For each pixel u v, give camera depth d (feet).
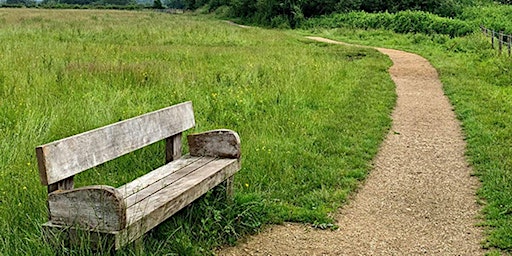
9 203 14.90
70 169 12.25
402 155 24.89
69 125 23.52
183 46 69.72
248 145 22.82
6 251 12.09
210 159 16.52
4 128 22.74
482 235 15.64
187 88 34.91
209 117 28.63
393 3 149.79
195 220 14.74
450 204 18.35
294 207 17.13
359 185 20.26
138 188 13.66
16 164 18.53
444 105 38.27
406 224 16.56
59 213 11.82
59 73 36.22
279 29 152.46
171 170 15.33
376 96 39.47
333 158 22.95
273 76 40.83
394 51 81.51
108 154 13.60
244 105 30.66
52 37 74.64
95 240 11.44
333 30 125.08
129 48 62.18
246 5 188.96
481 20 121.08
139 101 30.58
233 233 14.89
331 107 33.60
